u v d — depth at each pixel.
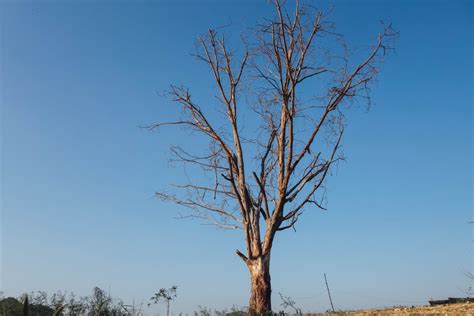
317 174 20.27
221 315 17.88
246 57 21.55
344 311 19.58
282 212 19.89
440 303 20.81
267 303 18.92
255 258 19.56
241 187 20.52
